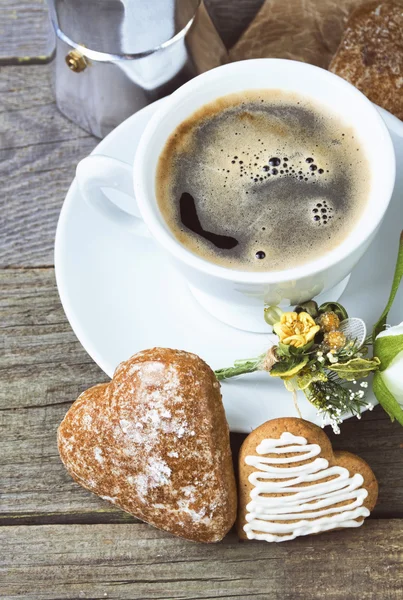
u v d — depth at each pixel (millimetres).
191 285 468
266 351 452
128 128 493
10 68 547
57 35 500
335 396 434
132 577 450
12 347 489
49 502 464
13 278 503
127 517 460
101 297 467
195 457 425
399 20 518
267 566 448
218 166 455
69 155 529
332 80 453
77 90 515
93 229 477
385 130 443
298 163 455
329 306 442
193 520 430
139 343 461
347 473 434
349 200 447
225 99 464
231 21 550
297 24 536
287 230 442
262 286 420
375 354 431
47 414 478
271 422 433
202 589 447
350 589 445
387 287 467
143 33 487
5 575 453
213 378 435
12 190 521
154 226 428
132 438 427
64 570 453
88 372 484
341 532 451
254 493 433
